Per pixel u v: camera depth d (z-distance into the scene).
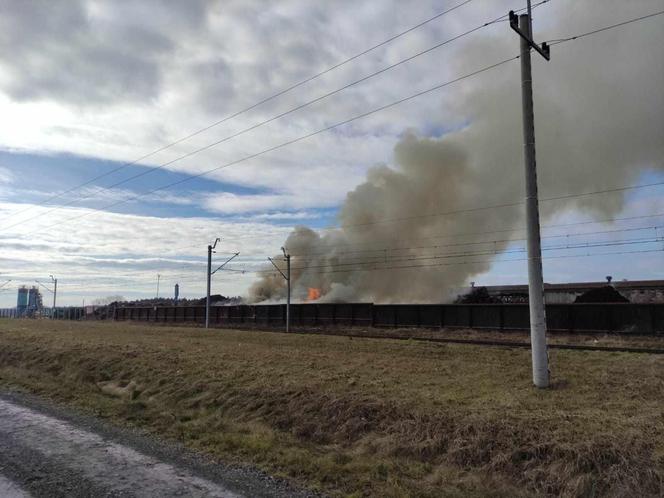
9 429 10.05
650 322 28.28
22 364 21.62
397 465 8.09
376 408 10.43
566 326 31.53
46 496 6.39
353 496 6.66
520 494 6.94
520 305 34.41
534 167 13.32
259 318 55.88
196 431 10.13
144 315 76.94
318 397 11.62
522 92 13.70
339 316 47.62
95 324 57.44
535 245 13.02
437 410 9.95
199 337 31.45
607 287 43.62
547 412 9.62
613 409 9.98
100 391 15.71
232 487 6.85
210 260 53.66
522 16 13.86
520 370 15.08
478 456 8.09
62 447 8.73
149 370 17.25
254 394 12.78
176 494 6.49
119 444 9.02
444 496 6.83
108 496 6.38
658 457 7.04
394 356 19.53
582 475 6.96
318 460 8.26
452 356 19.09
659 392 11.43
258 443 9.08
